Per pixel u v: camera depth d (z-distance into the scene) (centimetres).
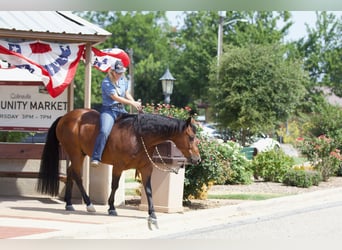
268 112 3491
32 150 1588
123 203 1520
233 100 3447
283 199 1697
